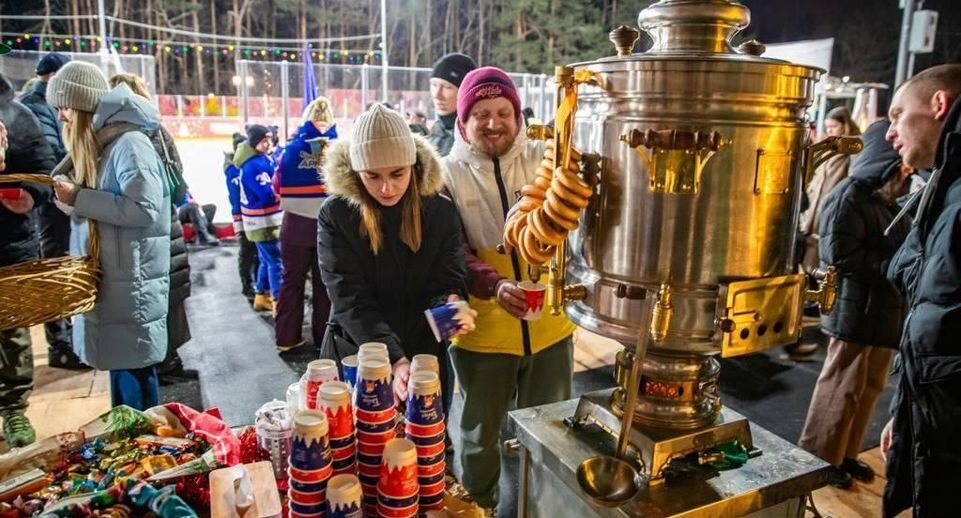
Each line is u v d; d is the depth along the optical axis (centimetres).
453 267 162
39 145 227
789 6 1153
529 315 136
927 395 122
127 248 196
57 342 305
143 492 93
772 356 343
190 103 714
